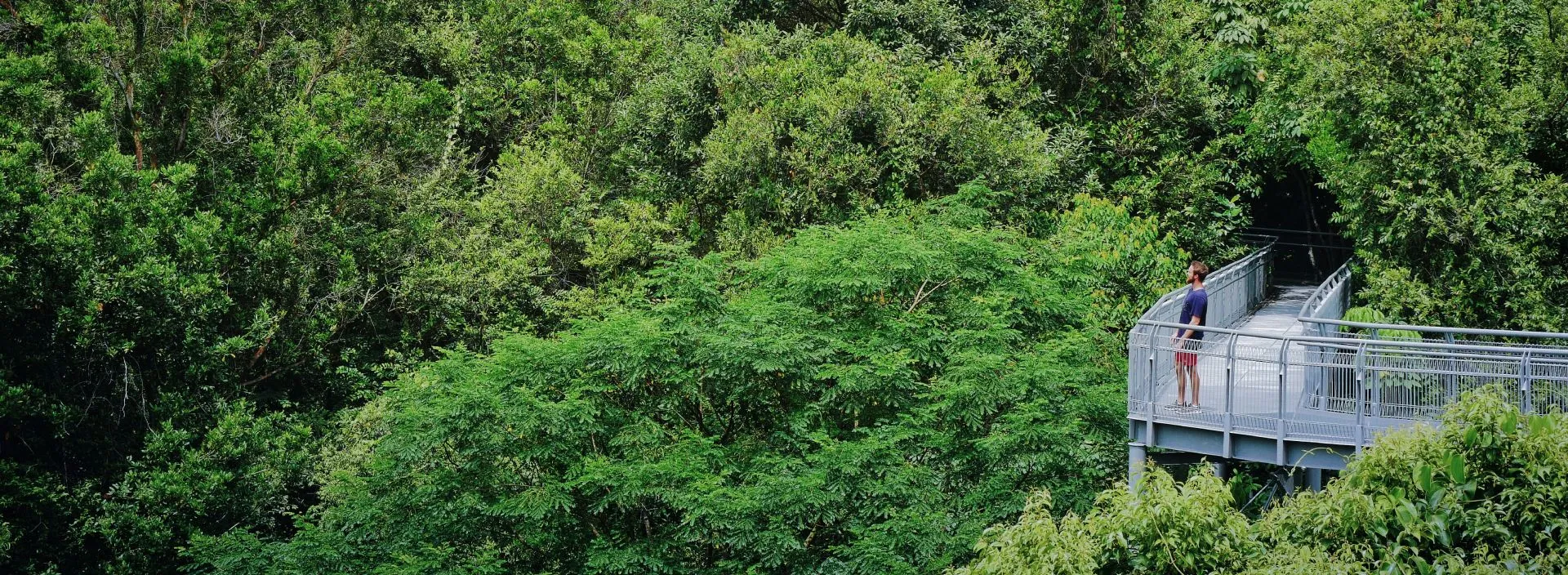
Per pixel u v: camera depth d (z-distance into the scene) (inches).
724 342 584.4
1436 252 761.6
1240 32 1115.9
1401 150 771.4
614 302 757.9
